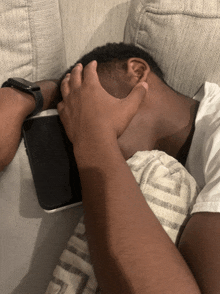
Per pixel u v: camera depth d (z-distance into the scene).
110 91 0.54
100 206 0.36
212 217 0.37
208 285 0.33
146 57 0.62
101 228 0.35
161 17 0.58
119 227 0.34
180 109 0.57
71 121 0.47
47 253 0.44
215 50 0.59
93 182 0.38
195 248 0.36
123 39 0.73
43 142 0.49
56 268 0.41
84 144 0.42
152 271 0.31
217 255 0.34
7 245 0.43
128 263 0.32
